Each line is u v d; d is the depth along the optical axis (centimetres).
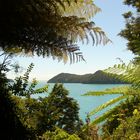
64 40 247
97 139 348
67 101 2653
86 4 290
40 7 240
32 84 266
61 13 286
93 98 6900
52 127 257
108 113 172
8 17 226
